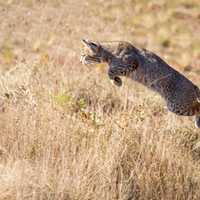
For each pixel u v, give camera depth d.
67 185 17.89
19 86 24.53
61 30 44.28
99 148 19.66
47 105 21.75
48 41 41.75
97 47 22.59
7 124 20.52
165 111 24.80
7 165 18.44
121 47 22.36
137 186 18.97
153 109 24.92
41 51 39.28
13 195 17.31
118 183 18.89
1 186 17.42
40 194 17.52
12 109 21.31
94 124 21.11
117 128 20.73
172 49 49.72
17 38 42.38
